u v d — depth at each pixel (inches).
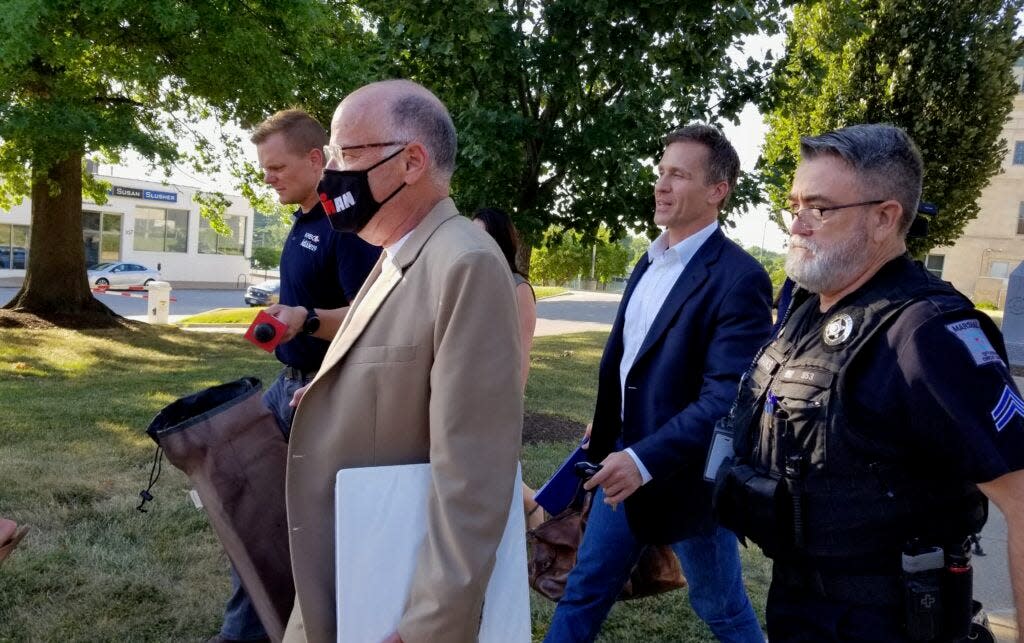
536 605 136.6
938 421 52.8
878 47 559.2
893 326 56.1
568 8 197.3
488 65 207.6
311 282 113.0
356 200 66.9
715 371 87.5
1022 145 1362.0
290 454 64.7
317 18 420.5
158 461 90.8
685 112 219.6
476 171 219.9
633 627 127.3
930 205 65.7
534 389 344.5
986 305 1357.0
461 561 56.6
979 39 540.7
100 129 408.5
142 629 119.4
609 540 97.4
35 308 539.2
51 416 254.7
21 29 332.8
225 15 399.9
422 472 60.9
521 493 64.6
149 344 486.3
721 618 98.7
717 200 97.0
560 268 1712.6
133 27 401.1
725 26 206.8
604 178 220.4
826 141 60.7
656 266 100.3
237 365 411.8
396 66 224.7
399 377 61.7
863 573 57.9
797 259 61.8
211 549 147.6
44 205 543.8
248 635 110.3
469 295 59.4
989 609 135.9
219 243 1627.7
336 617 63.2
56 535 149.9
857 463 57.0
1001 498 51.9
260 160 111.6
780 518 60.0
